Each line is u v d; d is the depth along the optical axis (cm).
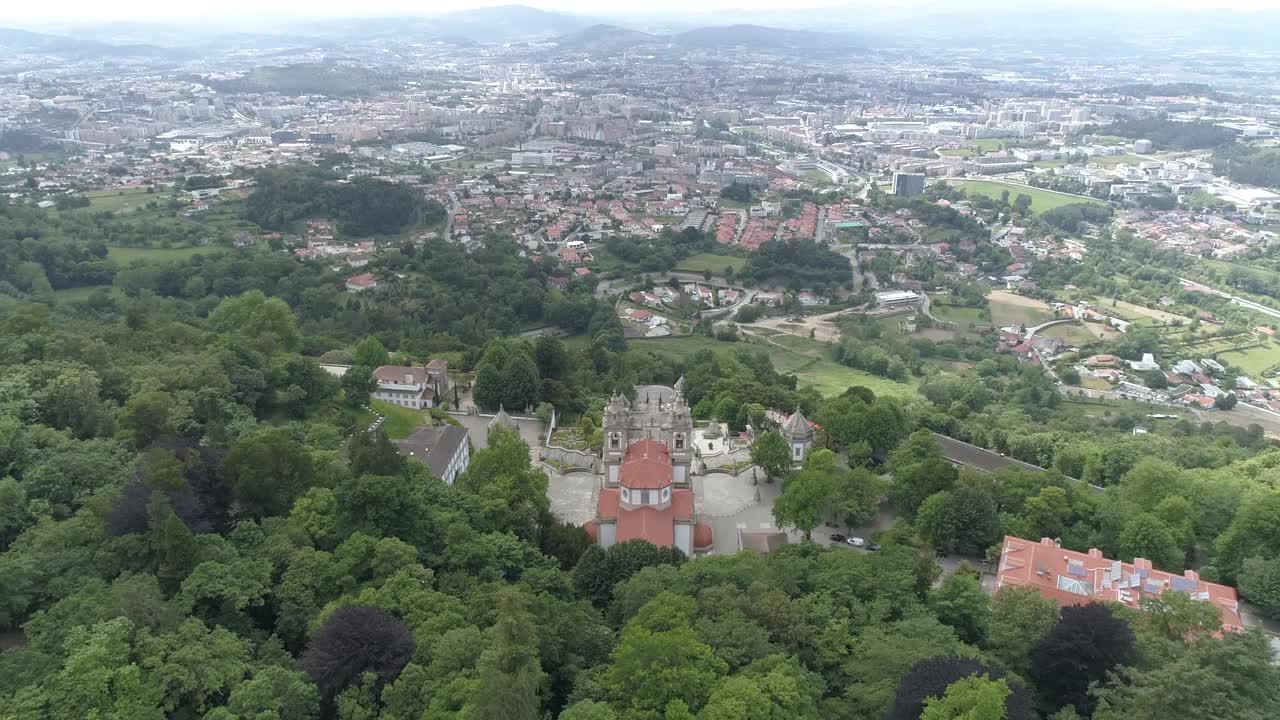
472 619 12975
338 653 11569
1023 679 11919
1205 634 12394
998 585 16050
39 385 18875
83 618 11556
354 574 14212
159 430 17775
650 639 11419
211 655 11369
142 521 13800
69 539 13450
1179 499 19312
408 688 11094
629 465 18750
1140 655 11975
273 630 13400
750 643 12119
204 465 15712
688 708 10694
